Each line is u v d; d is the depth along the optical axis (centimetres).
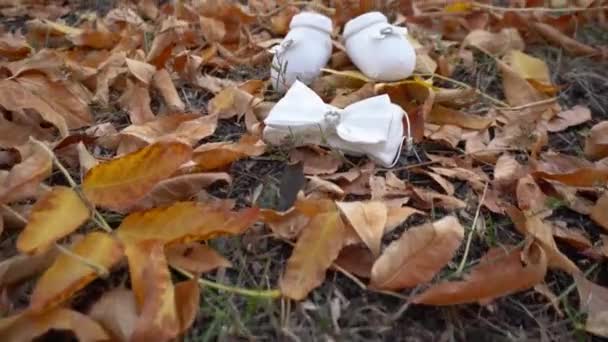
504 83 61
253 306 37
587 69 67
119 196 39
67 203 38
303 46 58
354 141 48
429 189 47
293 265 38
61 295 33
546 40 72
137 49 66
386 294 38
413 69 59
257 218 38
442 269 41
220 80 61
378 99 50
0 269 36
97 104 57
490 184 48
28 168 40
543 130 55
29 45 65
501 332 37
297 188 46
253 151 47
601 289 39
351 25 61
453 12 75
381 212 41
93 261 35
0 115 50
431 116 56
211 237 38
